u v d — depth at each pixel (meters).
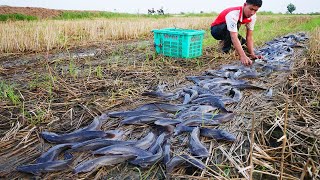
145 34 14.96
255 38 11.66
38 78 5.70
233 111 3.91
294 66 6.50
